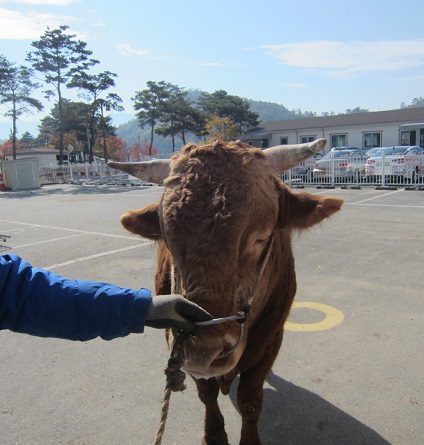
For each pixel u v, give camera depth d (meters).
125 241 11.05
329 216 3.05
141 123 65.44
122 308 2.08
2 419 4.05
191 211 2.42
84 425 3.95
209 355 2.30
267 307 3.23
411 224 11.34
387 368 4.63
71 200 21.64
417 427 3.77
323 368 4.69
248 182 2.54
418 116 45.66
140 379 4.66
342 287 6.98
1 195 27.00
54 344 5.50
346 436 3.72
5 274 2.08
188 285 2.36
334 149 37.16
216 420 3.61
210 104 68.75
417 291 6.66
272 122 60.19
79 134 71.38
